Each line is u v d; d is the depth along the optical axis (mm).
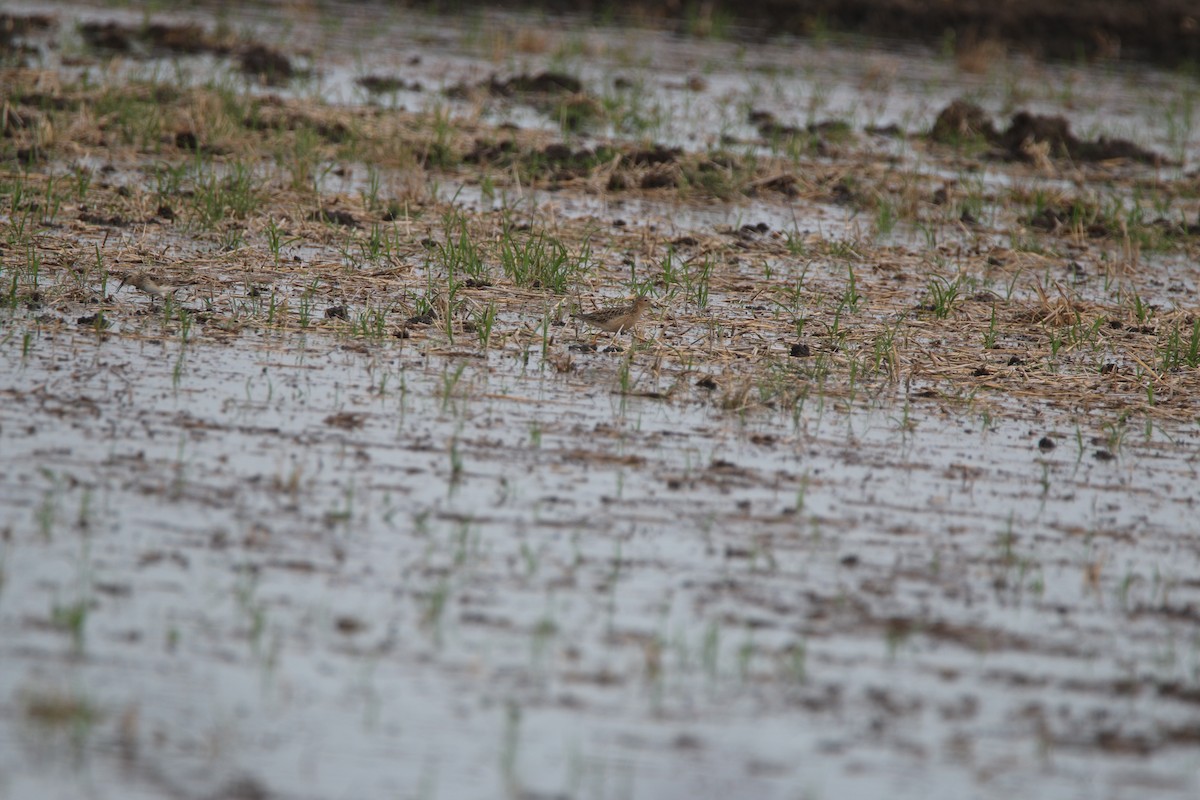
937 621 25359
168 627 23656
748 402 35344
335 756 20828
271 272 43906
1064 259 54000
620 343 39500
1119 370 40312
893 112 83562
